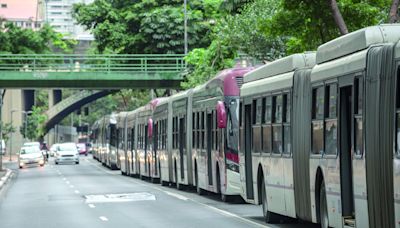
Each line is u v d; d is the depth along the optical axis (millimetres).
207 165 33125
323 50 18969
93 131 118125
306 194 19781
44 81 64375
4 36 85125
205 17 72438
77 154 92938
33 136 142250
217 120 30031
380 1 30094
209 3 72125
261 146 23672
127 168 61312
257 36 50094
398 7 29875
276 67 22688
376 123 15078
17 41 86000
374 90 15258
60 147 93250
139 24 75312
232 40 51562
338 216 17391
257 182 24172
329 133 18062
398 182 14055
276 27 30141
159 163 45906
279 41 49938
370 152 15281
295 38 34656
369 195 15352
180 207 30109
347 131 17203
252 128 24734
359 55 16125
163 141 44000
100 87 65250
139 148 54438
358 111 16125
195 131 35625
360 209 15906
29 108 153125
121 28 75188
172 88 65688
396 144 14242
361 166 15797
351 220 16750
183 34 72000
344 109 17219
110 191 40719
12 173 69125
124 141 63344
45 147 108125
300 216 20359
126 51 75000
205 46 72062
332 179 17734
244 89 25781
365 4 29391
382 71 15016
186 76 63281
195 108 35594
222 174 30531
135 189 41969
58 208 31141
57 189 43875
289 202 21109
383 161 14758
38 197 37969
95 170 74438
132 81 65062
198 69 59062
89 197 36719
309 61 21266
